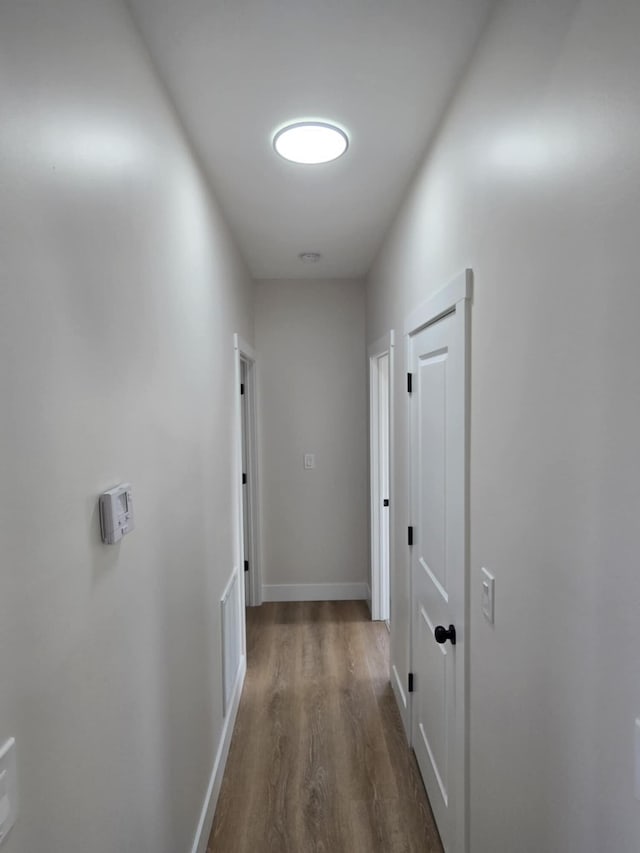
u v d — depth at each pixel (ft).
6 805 1.85
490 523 3.62
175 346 4.40
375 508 10.59
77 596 2.46
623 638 2.07
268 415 11.56
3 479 1.88
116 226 3.09
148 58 3.76
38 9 2.21
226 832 5.35
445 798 4.97
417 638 6.29
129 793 3.12
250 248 8.91
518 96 3.04
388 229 7.95
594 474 2.28
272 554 11.73
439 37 3.69
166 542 4.01
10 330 1.94
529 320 2.93
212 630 5.75
